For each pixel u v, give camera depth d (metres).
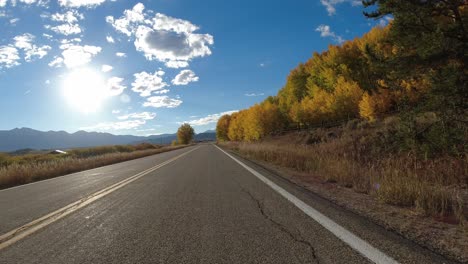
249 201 6.30
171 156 28.95
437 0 8.63
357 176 8.22
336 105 43.06
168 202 6.55
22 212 6.20
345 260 3.06
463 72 8.09
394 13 8.99
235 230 4.29
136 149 66.81
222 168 14.09
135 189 8.67
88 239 4.14
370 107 31.73
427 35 8.40
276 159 16.27
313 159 12.70
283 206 5.67
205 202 6.40
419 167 8.52
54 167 17.17
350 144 18.27
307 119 52.22
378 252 3.21
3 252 3.75
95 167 20.45
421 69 8.98
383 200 5.73
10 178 13.33
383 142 12.23
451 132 8.54
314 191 7.24
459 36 8.41
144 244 3.83
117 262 3.28
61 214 5.77
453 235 3.74
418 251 3.22
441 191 5.69
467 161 8.04
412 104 9.86
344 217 4.71
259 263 3.09
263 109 65.94
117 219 5.21
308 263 3.04
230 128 100.88
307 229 4.16
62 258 3.47
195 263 3.17
